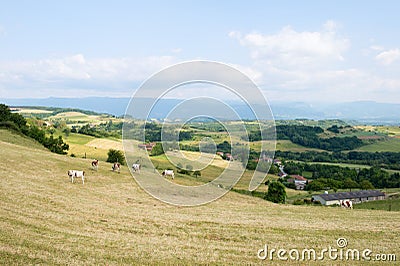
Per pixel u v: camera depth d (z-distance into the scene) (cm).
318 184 7044
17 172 3306
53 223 1905
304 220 2706
